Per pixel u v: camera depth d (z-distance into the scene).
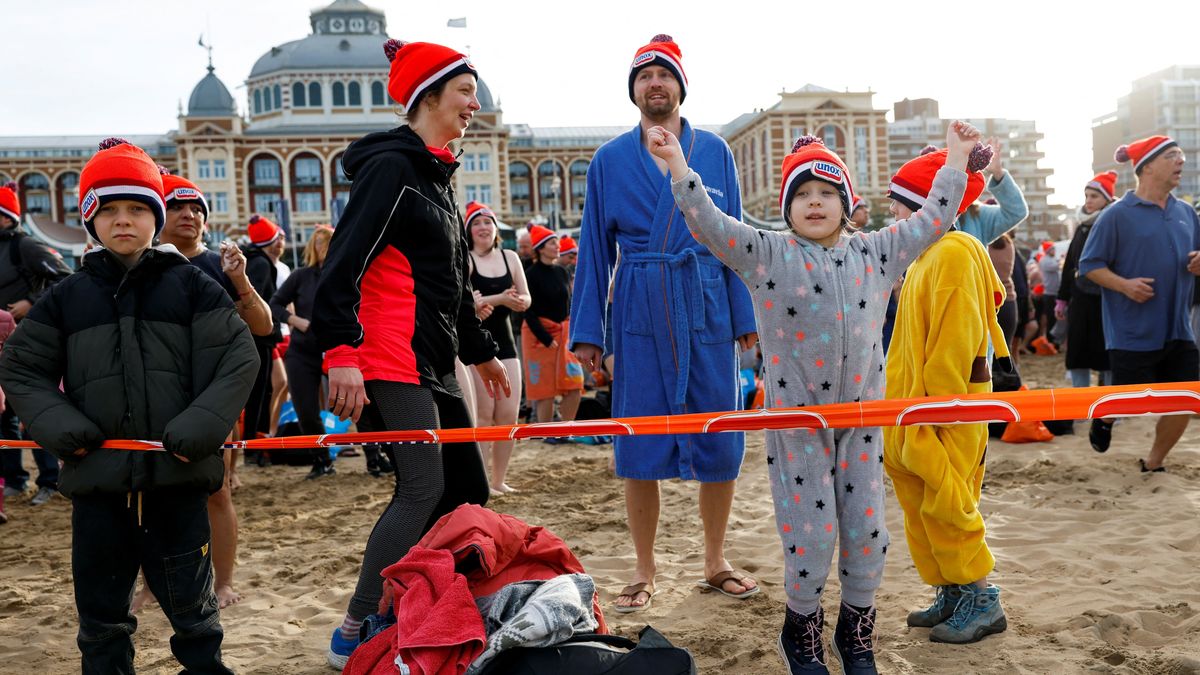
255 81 106.25
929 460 3.98
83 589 3.51
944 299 4.04
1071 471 7.09
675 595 4.92
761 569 5.29
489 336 4.80
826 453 3.49
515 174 105.94
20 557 6.40
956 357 4.01
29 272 7.61
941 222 3.62
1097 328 8.82
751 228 3.54
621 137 4.96
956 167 3.63
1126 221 6.82
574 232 29.97
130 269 3.53
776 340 3.55
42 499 8.30
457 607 3.22
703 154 4.84
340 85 104.00
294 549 6.27
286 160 95.38
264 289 8.24
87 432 3.38
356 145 4.18
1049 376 14.06
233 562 5.16
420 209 4.08
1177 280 6.79
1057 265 17.59
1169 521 5.71
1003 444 8.42
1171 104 139.62
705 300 4.72
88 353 3.49
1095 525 5.78
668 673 3.07
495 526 3.61
